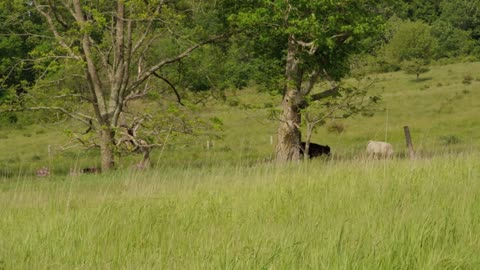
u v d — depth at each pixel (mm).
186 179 28578
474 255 14242
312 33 55438
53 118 63281
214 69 66688
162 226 18734
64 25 64250
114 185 34188
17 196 28672
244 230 17312
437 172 27047
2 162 95500
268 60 64438
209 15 64875
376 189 22891
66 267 14992
